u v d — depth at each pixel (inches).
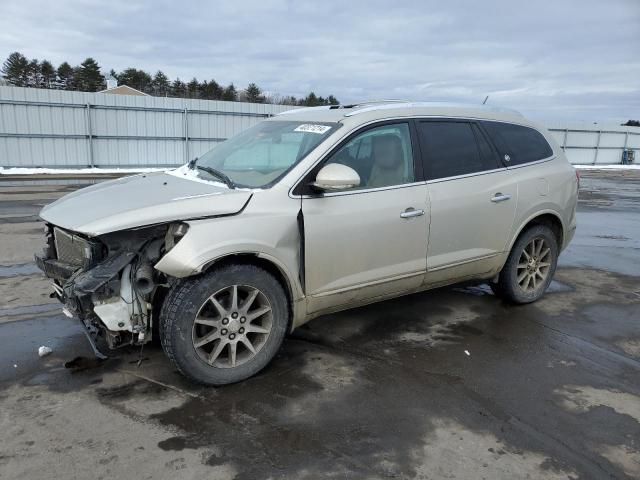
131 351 154.4
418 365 152.9
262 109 1043.9
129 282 129.3
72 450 108.1
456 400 133.4
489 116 191.9
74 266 138.7
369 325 182.7
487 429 120.9
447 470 105.7
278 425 119.4
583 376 149.7
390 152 160.6
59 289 147.8
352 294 154.3
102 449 108.8
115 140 914.1
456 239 173.6
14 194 530.6
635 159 1657.2
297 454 109.1
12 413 121.1
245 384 137.9
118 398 129.0
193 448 110.0
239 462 106.0
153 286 130.6
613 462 110.4
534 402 134.0
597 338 178.4
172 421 119.7
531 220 197.2
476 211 176.4
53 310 186.9
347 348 163.2
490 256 186.1
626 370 154.8
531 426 123.0
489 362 156.6
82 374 140.6
